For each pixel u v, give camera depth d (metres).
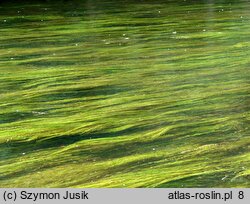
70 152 5.98
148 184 5.27
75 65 9.09
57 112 7.12
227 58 9.31
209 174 5.46
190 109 7.12
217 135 6.38
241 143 6.14
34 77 8.49
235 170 5.53
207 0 14.51
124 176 5.42
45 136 6.39
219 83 8.07
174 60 9.23
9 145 6.18
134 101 7.42
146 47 10.05
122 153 5.96
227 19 12.18
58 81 8.31
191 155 5.88
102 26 11.73
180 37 10.72
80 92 7.84
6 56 9.67
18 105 7.39
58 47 10.18
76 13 13.09
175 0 14.64
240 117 6.84
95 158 5.85
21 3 14.39
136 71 8.69
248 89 7.80
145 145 6.14
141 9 13.49
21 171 5.57
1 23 12.21
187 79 8.28
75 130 6.55
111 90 7.88
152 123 6.71
